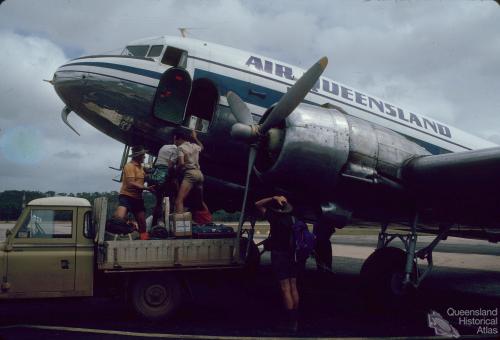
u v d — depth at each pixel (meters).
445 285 8.95
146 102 7.40
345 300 6.96
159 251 5.20
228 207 8.62
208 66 7.58
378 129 5.88
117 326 5.04
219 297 7.00
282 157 5.40
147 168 6.54
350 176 5.53
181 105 7.46
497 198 5.69
